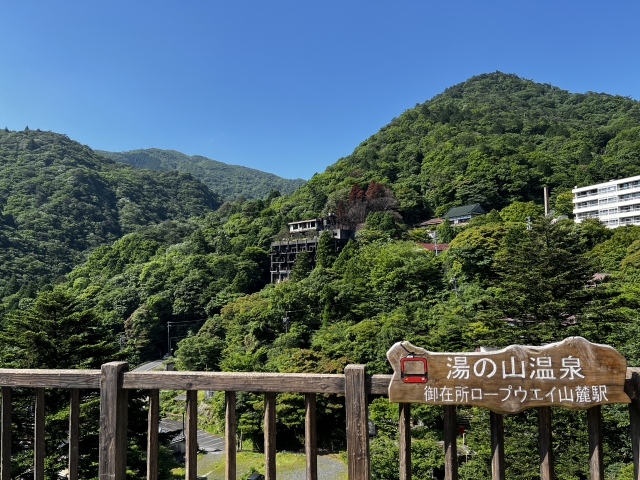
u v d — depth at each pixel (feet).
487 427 40.86
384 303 99.55
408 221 184.24
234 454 10.21
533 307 44.83
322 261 132.98
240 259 159.02
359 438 9.69
